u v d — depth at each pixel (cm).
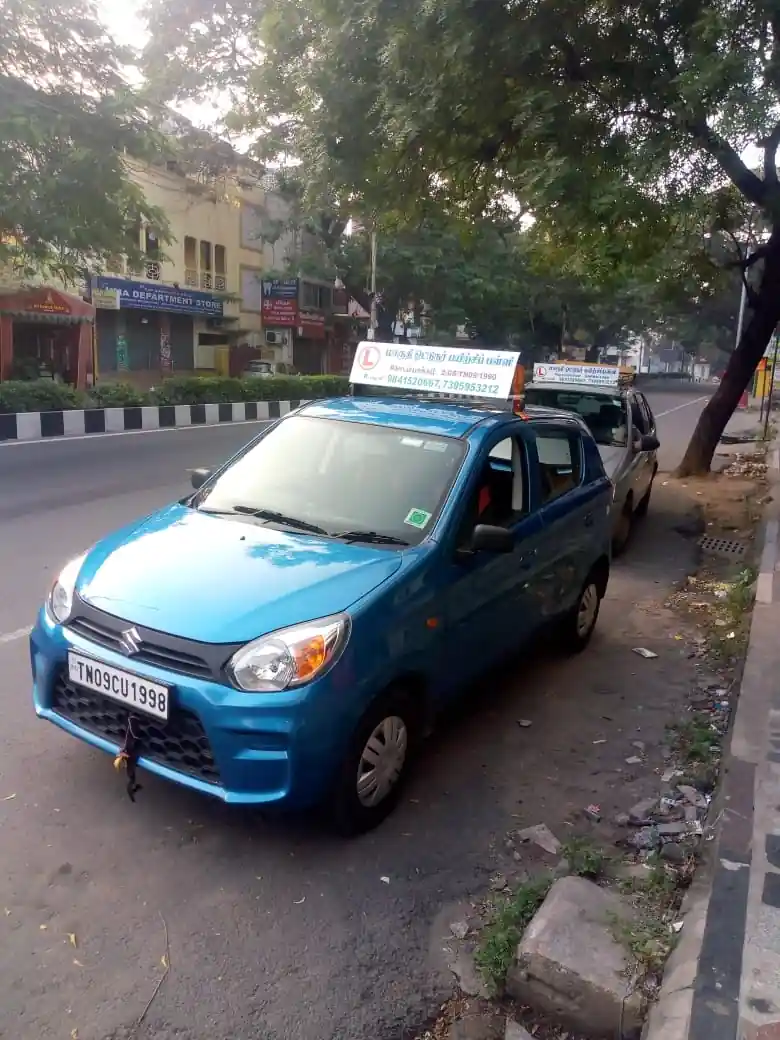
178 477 1155
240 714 299
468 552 396
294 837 339
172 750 317
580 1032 257
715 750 438
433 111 820
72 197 1323
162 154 1466
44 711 352
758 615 612
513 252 3319
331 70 879
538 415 525
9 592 611
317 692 307
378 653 331
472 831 359
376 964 278
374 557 365
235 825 343
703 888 303
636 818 376
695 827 366
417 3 757
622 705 502
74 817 341
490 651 434
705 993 248
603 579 601
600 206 767
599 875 322
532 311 4322
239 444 1552
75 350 2312
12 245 1523
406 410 473
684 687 535
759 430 2388
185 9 1606
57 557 711
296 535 388
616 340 6500
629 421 913
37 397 1647
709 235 1241
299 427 466
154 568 352
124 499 983
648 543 947
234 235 3300
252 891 307
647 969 265
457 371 496
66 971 264
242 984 265
